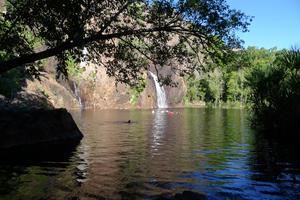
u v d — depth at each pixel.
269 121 24.61
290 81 23.83
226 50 12.88
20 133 18.83
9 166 12.91
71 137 21.38
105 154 15.79
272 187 10.12
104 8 12.98
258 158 14.80
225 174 11.75
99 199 8.84
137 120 38.97
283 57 26.20
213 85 95.12
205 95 99.50
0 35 13.20
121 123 34.47
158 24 13.07
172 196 9.02
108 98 73.44
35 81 51.31
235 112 60.25
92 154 15.77
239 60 13.41
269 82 25.48
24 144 18.69
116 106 74.81
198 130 27.53
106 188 9.87
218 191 9.65
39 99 40.38
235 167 12.93
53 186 10.08
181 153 16.12
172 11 12.47
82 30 12.38
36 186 10.05
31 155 15.38
